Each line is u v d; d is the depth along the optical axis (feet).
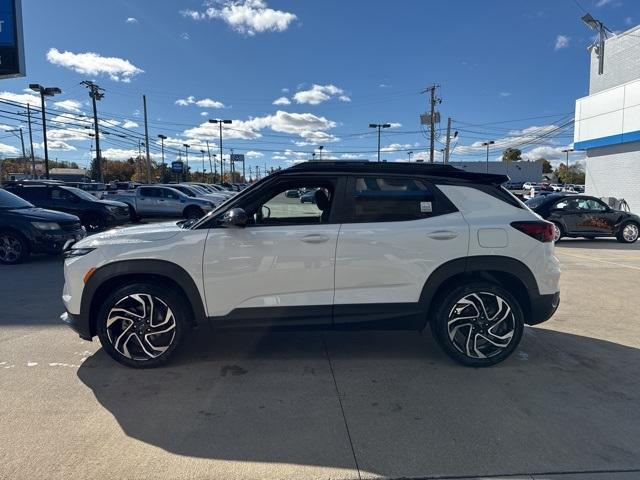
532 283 14.17
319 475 9.12
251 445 10.12
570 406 11.93
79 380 13.34
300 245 13.67
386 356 15.28
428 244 13.88
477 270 14.05
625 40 66.64
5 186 51.31
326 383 13.23
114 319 13.85
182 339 14.05
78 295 13.82
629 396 12.51
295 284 13.78
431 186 14.35
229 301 13.78
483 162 292.81
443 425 10.96
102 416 11.29
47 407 11.73
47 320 19.25
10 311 20.68
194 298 13.70
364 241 13.75
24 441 10.17
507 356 14.26
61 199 50.70
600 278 28.48
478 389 12.87
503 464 9.49
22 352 15.51
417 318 14.11
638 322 19.25
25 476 8.95
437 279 13.96
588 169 74.74
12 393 12.50
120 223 53.16
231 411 11.59
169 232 13.99
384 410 11.68
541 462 9.55
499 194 14.58
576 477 9.09
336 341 16.69
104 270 13.64
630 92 64.39
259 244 13.64
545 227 14.33
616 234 47.39
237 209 13.44
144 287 13.75
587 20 71.15
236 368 14.25
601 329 18.29
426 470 9.29
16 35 55.77
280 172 14.30
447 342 14.14
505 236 14.03
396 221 14.06
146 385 13.04
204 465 9.40
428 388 12.92
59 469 9.19
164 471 9.18
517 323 14.12
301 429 10.77
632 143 65.57
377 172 14.32
